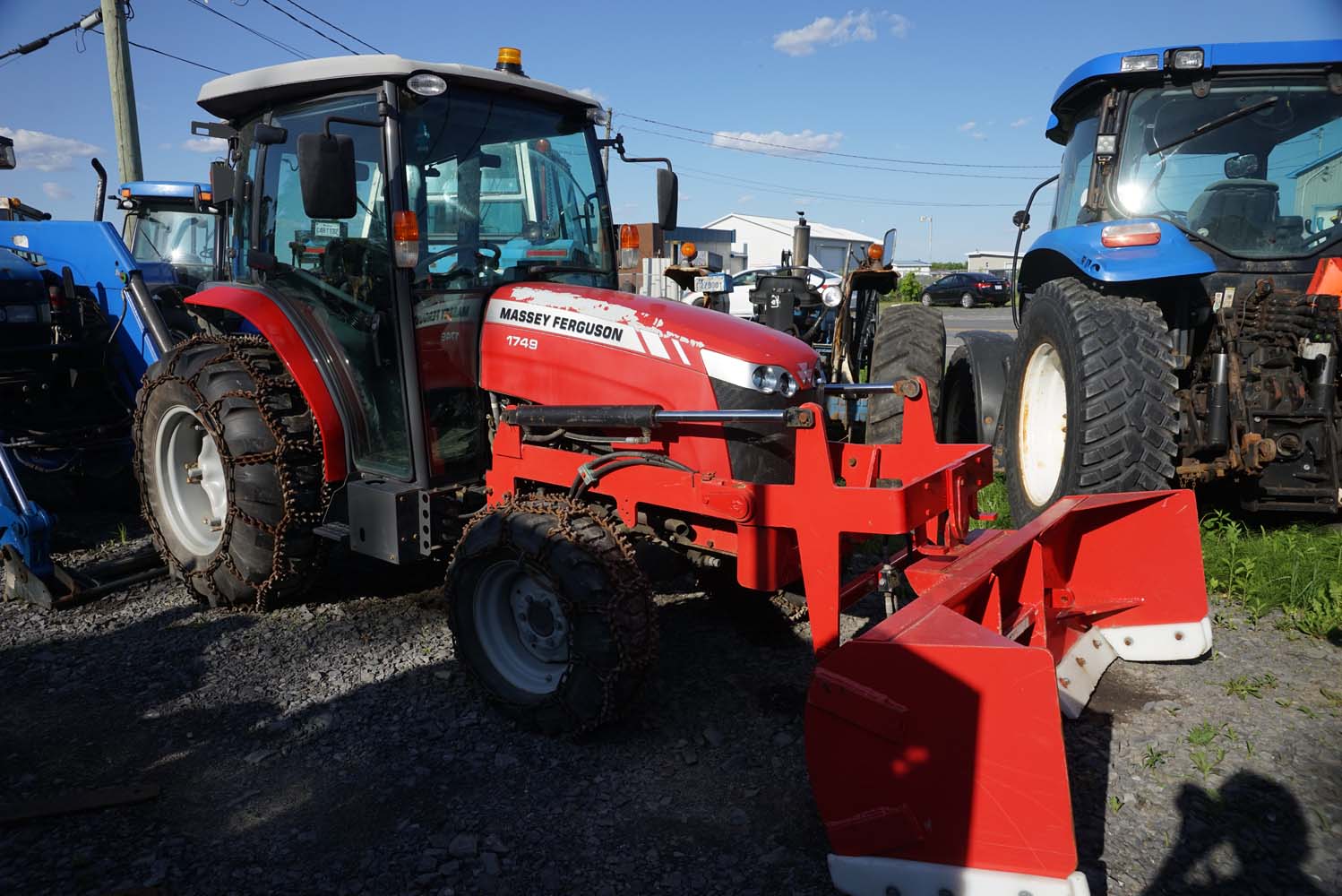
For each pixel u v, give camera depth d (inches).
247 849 98.9
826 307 327.9
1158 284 186.9
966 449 131.2
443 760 116.6
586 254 165.3
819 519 113.3
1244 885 92.0
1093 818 103.2
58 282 227.9
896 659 88.1
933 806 87.7
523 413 134.3
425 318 139.9
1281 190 186.5
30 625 159.8
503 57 151.7
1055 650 131.4
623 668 114.3
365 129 143.3
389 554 139.3
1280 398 171.5
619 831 101.6
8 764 116.0
